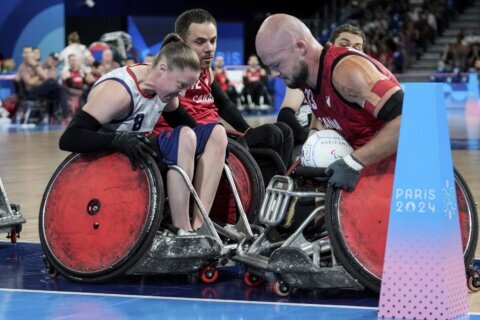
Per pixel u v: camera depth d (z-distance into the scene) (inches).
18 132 1001.5
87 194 274.8
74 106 1133.1
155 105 279.6
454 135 934.4
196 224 285.4
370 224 250.5
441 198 228.1
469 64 1501.0
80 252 272.7
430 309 227.9
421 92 229.9
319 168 260.1
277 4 1679.4
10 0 1341.0
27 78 1131.9
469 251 257.3
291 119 345.1
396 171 232.2
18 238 349.7
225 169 294.2
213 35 320.5
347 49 252.2
